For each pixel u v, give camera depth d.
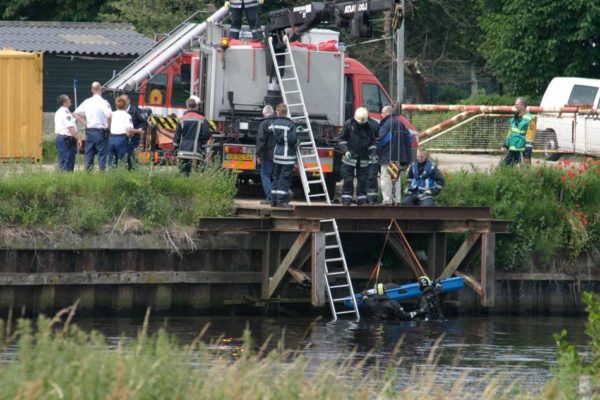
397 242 74.44
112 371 29.58
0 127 89.00
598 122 112.31
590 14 137.00
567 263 80.75
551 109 115.19
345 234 76.81
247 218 71.00
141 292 71.50
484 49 148.50
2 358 43.44
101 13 164.75
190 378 31.00
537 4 139.75
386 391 37.06
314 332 65.62
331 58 83.31
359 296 72.50
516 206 80.06
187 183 73.44
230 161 79.56
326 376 32.59
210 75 81.81
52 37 139.62
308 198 76.00
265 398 30.06
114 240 70.62
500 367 54.72
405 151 77.75
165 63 99.00
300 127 79.56
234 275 72.94
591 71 143.25
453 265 75.12
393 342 62.31
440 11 162.75
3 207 68.94
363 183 74.62
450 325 70.75
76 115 79.25
